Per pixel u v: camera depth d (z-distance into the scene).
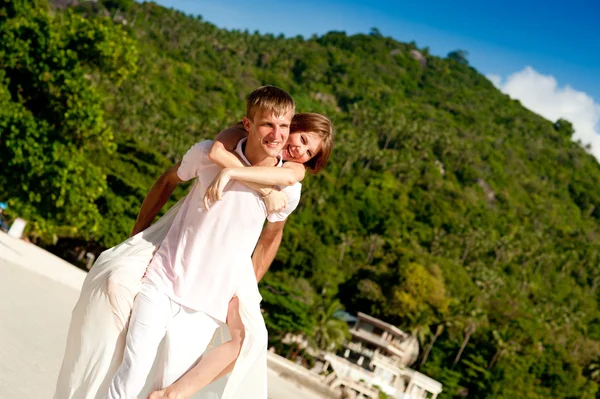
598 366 96.75
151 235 3.42
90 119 24.84
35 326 10.36
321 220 116.00
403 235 127.62
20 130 23.48
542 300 134.62
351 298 89.94
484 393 79.75
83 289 3.25
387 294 88.62
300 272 88.00
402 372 66.25
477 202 160.62
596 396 90.81
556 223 181.12
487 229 147.12
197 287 3.29
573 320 123.62
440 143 174.12
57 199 24.84
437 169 162.38
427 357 84.19
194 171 3.45
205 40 192.88
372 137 159.62
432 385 67.00
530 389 81.94
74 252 59.84
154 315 3.17
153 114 118.88
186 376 3.25
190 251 3.28
